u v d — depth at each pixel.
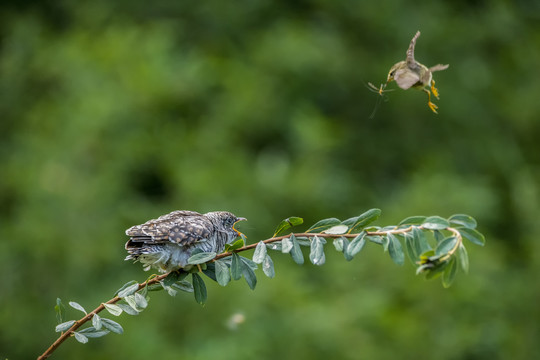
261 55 16.78
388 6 18.78
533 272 13.95
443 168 16.52
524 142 18.97
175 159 14.22
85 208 12.87
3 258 12.65
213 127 14.98
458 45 19.34
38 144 13.80
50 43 16.08
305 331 11.66
